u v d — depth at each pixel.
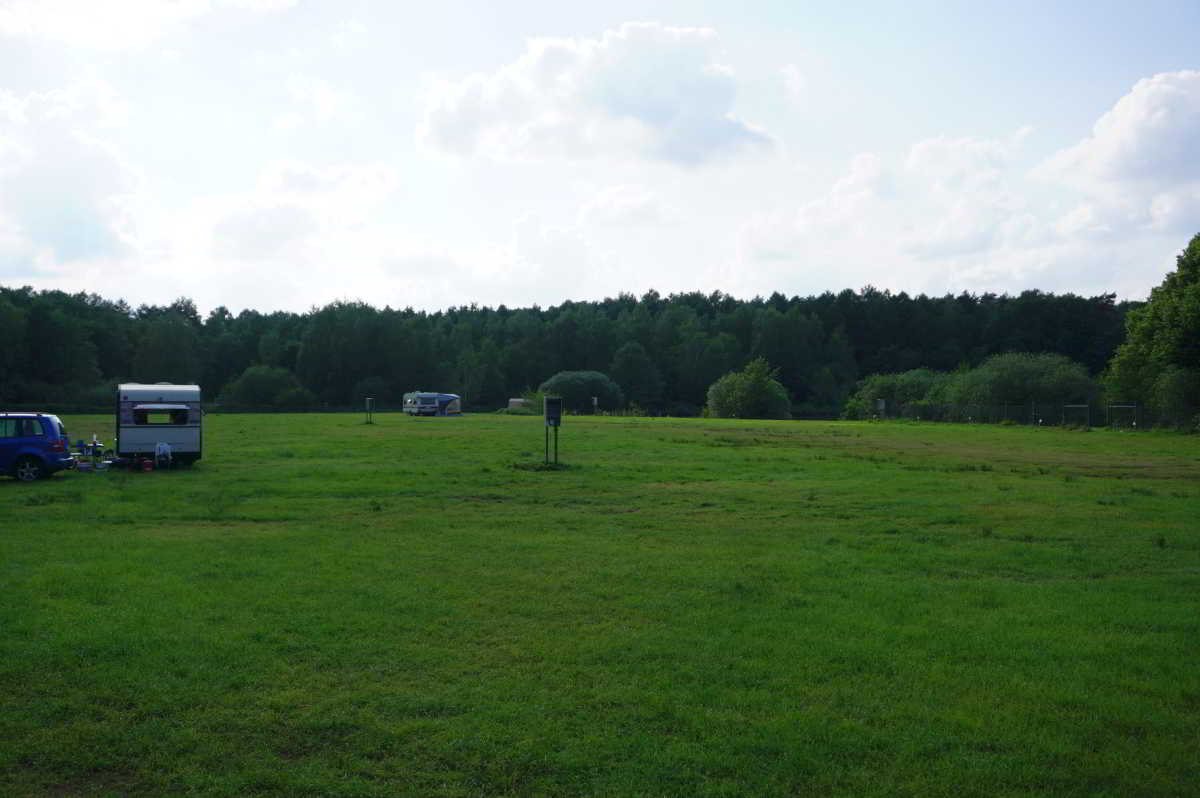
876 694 7.22
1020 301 142.38
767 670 7.80
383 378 129.75
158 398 27.58
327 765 5.93
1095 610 9.96
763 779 5.73
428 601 10.21
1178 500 20.77
